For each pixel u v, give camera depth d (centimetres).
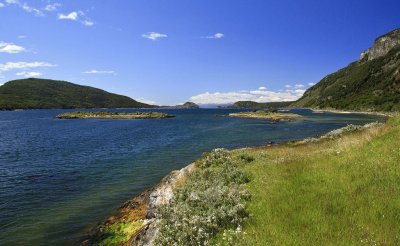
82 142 5947
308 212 962
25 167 3569
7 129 9338
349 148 1800
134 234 1534
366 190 1078
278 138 6328
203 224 1005
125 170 3350
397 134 1738
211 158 2144
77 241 1639
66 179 2970
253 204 1109
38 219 1945
